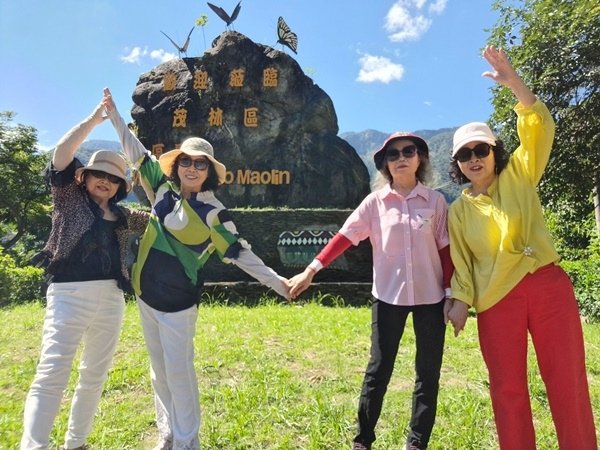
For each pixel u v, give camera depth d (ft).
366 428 8.90
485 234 8.37
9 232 99.50
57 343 8.36
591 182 33.01
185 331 8.72
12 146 87.10
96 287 8.79
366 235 9.77
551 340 7.83
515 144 33.81
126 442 10.05
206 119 37.96
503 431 7.91
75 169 9.09
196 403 8.66
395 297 8.87
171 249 8.78
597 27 29.25
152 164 9.53
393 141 9.25
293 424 10.59
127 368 13.85
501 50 8.68
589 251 39.42
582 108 31.68
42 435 7.92
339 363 14.35
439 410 11.36
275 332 17.74
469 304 8.39
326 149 37.29
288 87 37.99
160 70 41.34
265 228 32.53
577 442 7.59
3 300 31.91
